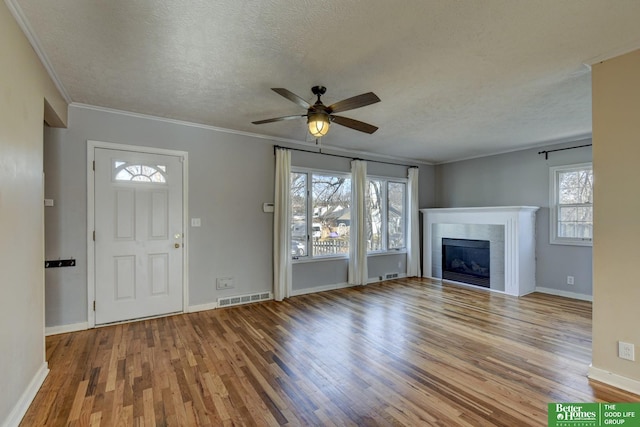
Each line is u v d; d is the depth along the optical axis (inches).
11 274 72.2
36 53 88.8
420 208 262.1
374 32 81.3
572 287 190.4
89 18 75.3
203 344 119.0
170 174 153.4
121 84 113.0
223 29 79.8
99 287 136.9
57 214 129.0
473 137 186.9
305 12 73.0
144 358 107.0
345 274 218.1
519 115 146.7
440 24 77.7
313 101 126.8
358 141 197.3
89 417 75.7
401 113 143.8
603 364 91.0
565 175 196.7
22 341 78.1
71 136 131.6
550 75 105.6
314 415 77.1
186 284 157.2
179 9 71.9
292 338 125.3
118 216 141.0
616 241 88.4
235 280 172.2
